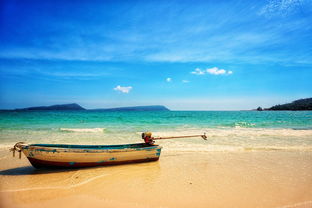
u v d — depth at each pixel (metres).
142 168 7.57
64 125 25.08
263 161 8.69
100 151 7.35
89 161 7.31
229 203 4.82
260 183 6.12
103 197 5.10
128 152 7.81
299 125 27.55
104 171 7.15
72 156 7.00
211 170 7.40
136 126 25.00
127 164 8.00
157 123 30.08
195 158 9.17
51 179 6.32
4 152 10.01
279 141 13.88
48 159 6.79
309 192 5.48
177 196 5.19
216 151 10.62
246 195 5.27
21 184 5.86
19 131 18.33
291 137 15.77
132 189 5.62
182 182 6.20
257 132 18.77
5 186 5.69
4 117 39.59
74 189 5.56
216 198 5.08
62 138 14.81
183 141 13.80
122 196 5.16
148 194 5.29
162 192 5.43
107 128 22.28
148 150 8.18
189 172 7.16
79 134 17.06
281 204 4.78
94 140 14.12
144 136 8.91
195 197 5.13
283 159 9.03
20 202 4.75
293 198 5.11
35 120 32.16
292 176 6.78
